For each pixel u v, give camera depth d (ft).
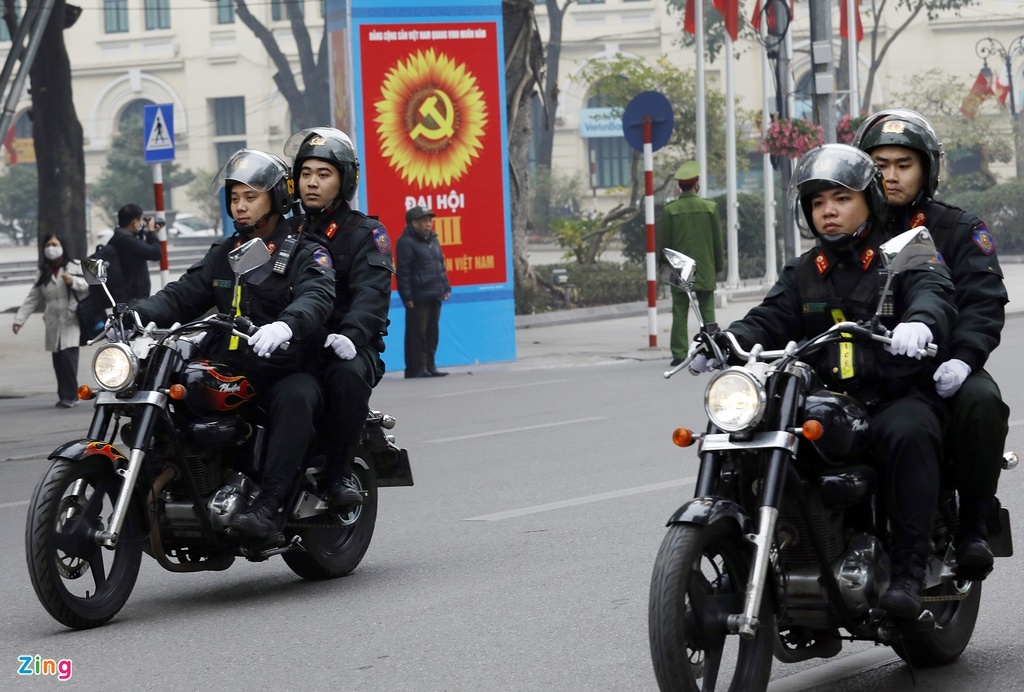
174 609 27.73
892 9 234.58
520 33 103.60
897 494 19.56
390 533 34.32
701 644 18.65
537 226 225.35
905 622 19.77
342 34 74.59
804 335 21.38
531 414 55.11
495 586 28.19
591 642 23.88
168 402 26.50
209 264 28.91
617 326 99.04
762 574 18.04
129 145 263.70
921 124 22.00
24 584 30.30
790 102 108.27
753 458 18.92
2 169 267.18
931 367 20.40
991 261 21.57
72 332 64.80
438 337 74.02
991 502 20.98
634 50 250.98
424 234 73.15
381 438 30.86
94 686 22.48
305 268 27.99
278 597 28.45
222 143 271.69
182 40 271.49
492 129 77.77
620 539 31.86
